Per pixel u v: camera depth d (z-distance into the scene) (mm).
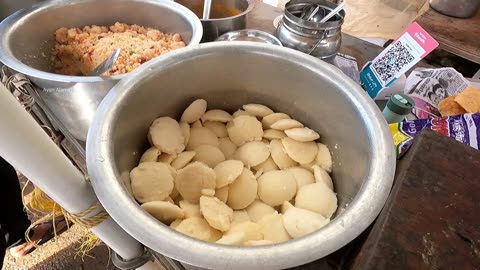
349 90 551
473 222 350
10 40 704
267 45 618
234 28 826
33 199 782
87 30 850
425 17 1183
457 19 1174
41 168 367
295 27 710
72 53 812
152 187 526
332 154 645
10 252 1104
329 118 625
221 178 567
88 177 440
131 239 562
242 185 578
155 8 844
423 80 739
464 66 1275
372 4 1372
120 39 811
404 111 617
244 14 827
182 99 661
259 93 690
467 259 324
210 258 358
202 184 547
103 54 760
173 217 511
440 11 1195
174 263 539
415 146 423
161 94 612
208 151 623
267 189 585
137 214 392
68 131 692
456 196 370
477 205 365
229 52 614
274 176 596
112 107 505
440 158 403
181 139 615
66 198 418
